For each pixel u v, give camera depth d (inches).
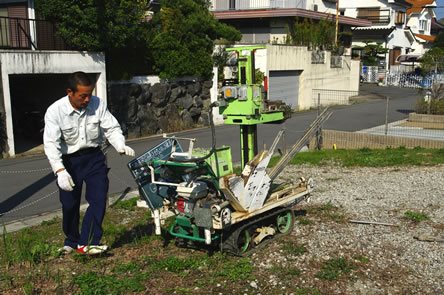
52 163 167.6
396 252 207.2
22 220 277.1
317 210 271.0
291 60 911.7
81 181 183.3
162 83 642.8
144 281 174.9
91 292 162.9
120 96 584.7
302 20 1083.9
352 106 966.4
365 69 1549.0
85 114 175.6
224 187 181.5
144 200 199.3
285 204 225.5
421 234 228.7
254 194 196.9
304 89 962.1
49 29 548.7
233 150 508.4
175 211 198.7
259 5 1149.1
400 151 477.7
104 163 187.9
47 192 344.2
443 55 795.4
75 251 197.8
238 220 188.5
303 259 195.9
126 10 549.6
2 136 480.1
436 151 470.3
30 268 185.9
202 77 711.7
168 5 708.7
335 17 1168.2
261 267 188.1
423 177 360.2
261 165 197.6
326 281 176.2
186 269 185.0
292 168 408.2
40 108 603.2
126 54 611.5
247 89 198.5
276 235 221.9
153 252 203.6
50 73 509.4
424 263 195.9
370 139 520.7
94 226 184.2
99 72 553.6
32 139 584.1
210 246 203.6
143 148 522.3
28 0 541.3
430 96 729.0
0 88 471.5
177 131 658.8
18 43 529.0
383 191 318.3
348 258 198.2
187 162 184.9
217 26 800.3
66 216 187.3
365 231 234.7
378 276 182.4
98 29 526.3
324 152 486.6
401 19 1768.0
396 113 835.4
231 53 210.1
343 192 317.1
